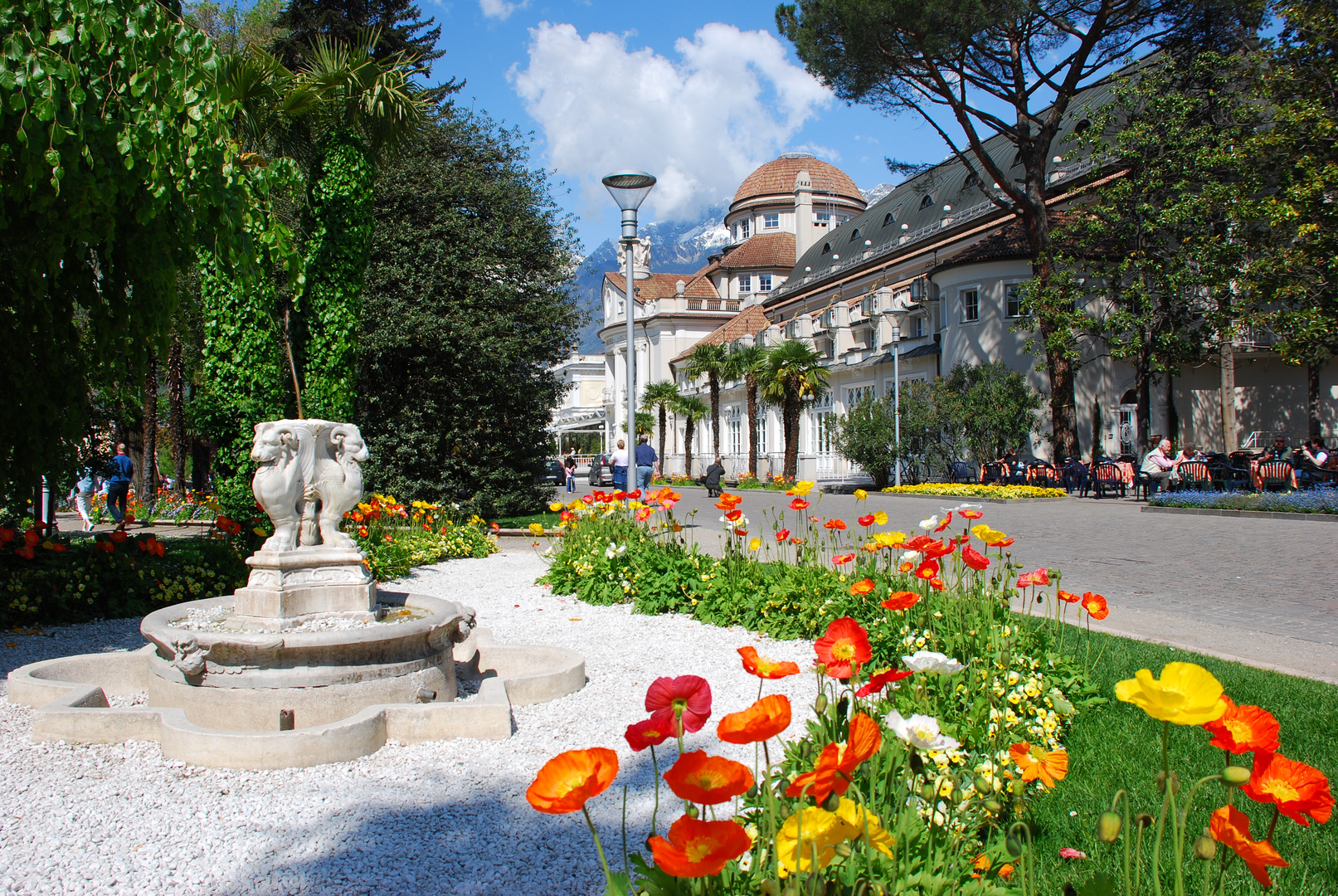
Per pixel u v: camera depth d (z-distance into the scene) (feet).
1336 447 91.04
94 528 62.18
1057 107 79.20
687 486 146.20
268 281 32.94
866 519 21.06
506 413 61.57
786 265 212.43
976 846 7.86
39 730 14.07
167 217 23.04
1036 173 80.84
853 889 5.63
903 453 89.97
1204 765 11.63
